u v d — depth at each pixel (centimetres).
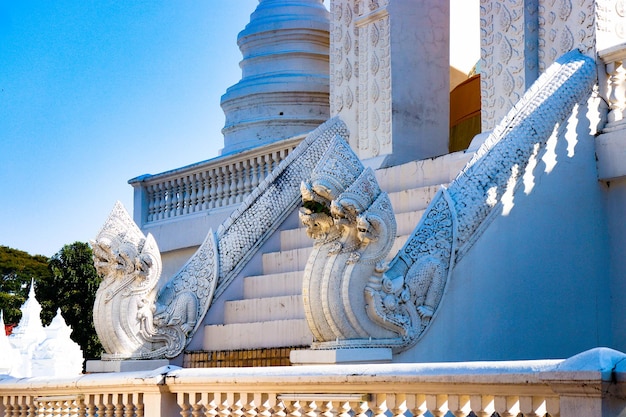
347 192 855
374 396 630
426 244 908
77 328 2600
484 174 966
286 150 1399
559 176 1021
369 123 1360
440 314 895
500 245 954
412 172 1184
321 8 1811
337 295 852
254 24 1809
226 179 1504
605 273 1046
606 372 489
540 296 979
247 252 1194
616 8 1105
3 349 1348
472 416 661
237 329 1101
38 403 927
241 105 1759
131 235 1097
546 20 1148
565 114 1038
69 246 2678
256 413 717
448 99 1377
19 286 3484
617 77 1078
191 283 1155
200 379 745
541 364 531
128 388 815
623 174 1037
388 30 1343
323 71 1772
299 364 858
